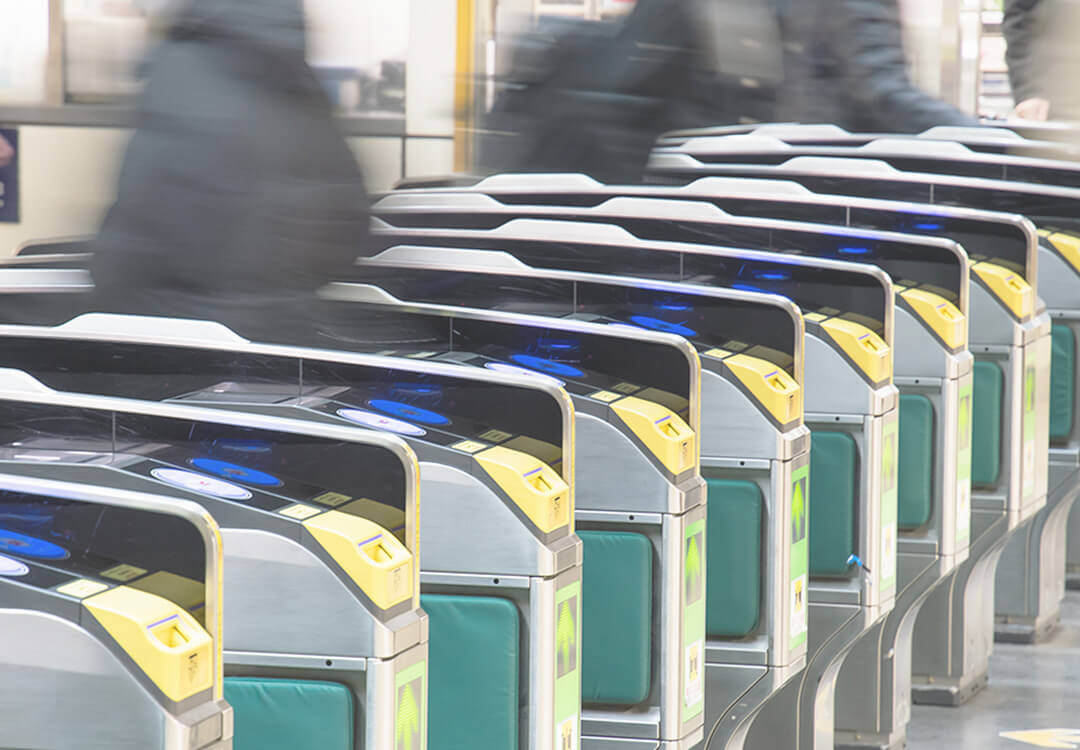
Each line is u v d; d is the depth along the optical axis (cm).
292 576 966
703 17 1988
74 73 1770
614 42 2008
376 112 2003
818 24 2166
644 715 1285
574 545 1129
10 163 1773
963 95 2638
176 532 832
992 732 1881
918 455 1775
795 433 1438
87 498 846
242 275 1284
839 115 2194
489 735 1116
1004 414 1948
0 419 1042
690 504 1276
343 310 1323
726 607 1453
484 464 1096
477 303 1464
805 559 1491
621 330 1286
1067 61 2464
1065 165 2189
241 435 1007
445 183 2031
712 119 2052
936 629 1977
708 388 1433
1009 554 2252
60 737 810
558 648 1119
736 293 1443
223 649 977
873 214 1867
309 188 1320
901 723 1798
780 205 1889
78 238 1380
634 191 1956
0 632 812
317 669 969
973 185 2111
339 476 996
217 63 1287
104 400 1023
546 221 1641
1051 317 2186
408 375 1145
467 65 2041
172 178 1291
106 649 802
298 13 1309
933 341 1758
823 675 1634
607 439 1266
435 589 1115
